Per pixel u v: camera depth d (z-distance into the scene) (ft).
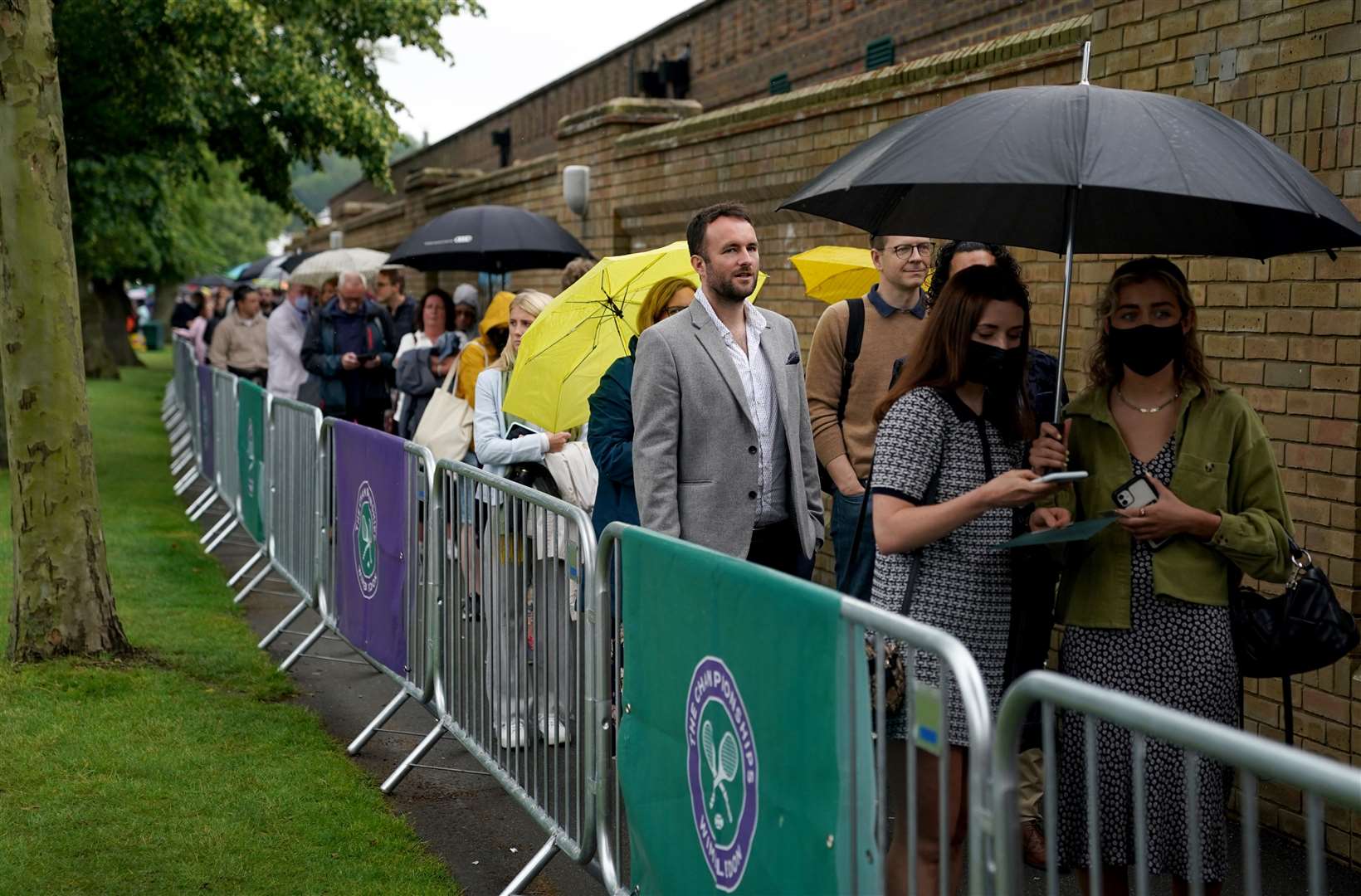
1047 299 19.25
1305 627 10.65
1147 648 10.77
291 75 52.11
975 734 6.97
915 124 10.68
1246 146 9.93
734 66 43.57
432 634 16.83
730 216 13.75
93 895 13.24
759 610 8.82
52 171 20.54
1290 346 15.26
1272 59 15.25
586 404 18.84
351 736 19.02
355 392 31.83
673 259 18.81
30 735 17.79
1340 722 14.80
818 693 8.15
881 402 11.25
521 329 19.93
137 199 50.03
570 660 13.07
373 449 18.76
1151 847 10.68
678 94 47.93
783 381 14.33
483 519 15.39
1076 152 9.61
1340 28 14.37
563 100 59.77
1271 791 15.43
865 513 11.16
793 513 14.38
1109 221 11.85
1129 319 10.77
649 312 15.58
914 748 7.77
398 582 17.99
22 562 21.07
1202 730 5.79
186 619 24.93
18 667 20.52
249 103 53.31
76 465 21.13
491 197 48.98
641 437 13.82
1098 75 18.10
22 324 20.57
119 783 16.25
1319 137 14.69
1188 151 9.65
